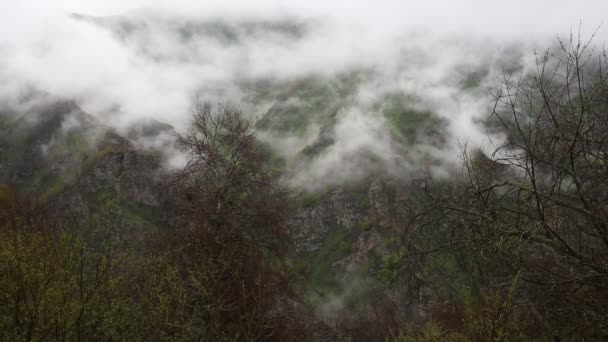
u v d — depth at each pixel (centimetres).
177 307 957
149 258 1026
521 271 601
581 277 563
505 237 593
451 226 639
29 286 714
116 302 838
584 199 566
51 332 768
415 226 682
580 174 591
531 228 589
